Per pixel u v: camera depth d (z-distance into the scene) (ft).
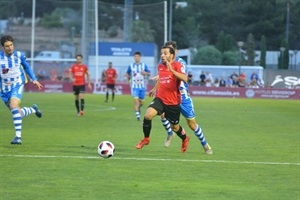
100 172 96.73
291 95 447.01
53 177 91.97
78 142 137.90
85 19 525.75
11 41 128.16
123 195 80.48
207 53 632.38
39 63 583.99
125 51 536.01
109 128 177.37
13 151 119.24
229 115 248.52
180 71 116.67
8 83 130.62
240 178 93.97
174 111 119.24
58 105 294.87
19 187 84.58
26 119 208.95
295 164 109.19
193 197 79.97
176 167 103.14
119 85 462.60
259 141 149.28
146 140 121.70
